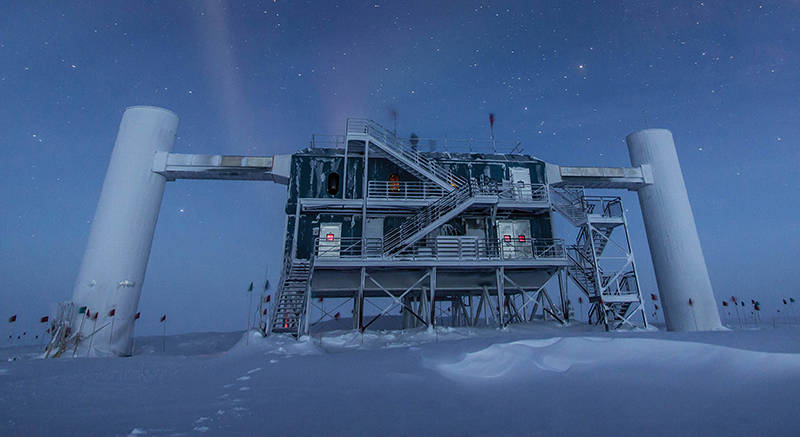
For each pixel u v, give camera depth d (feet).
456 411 15.05
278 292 60.34
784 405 13.29
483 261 67.56
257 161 80.33
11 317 66.08
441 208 74.74
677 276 80.02
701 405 14.02
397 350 30.58
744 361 17.76
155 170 77.36
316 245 70.44
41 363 36.42
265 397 18.69
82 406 17.62
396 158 80.12
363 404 16.65
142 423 14.65
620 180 86.63
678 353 19.95
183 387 22.35
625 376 18.06
